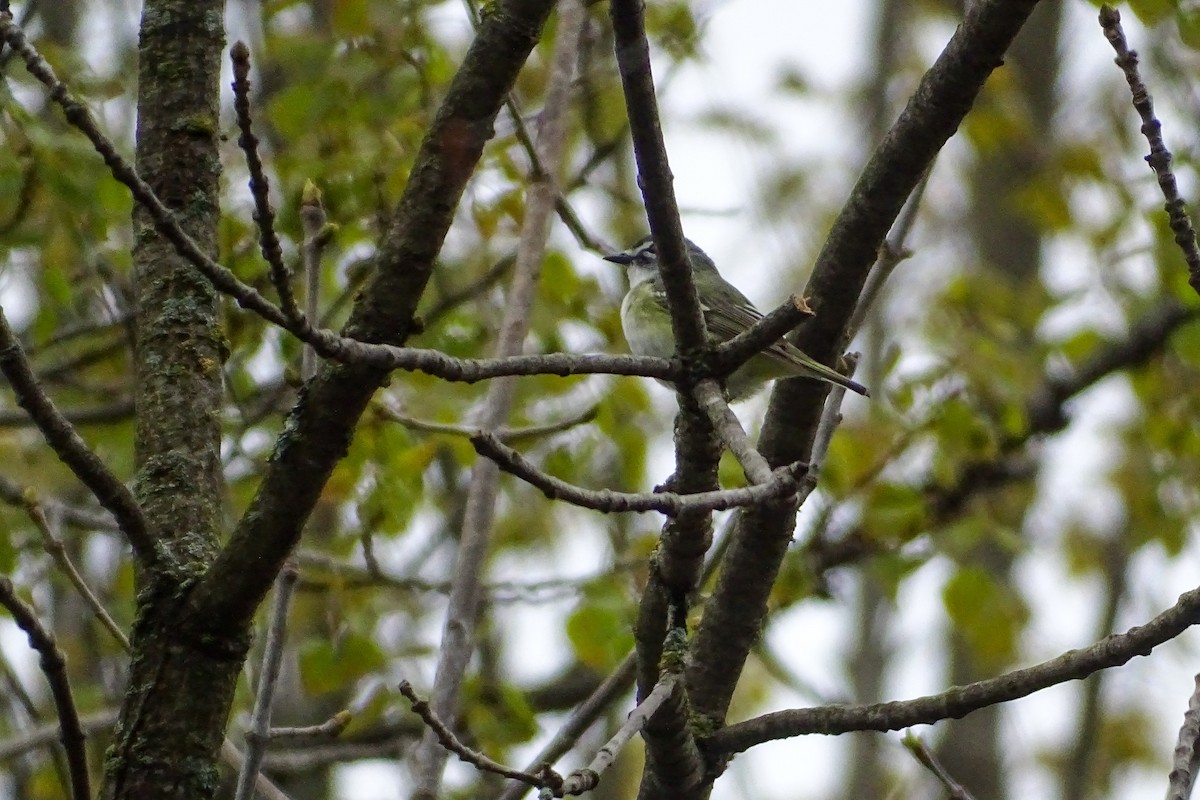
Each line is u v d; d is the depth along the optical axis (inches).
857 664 705.0
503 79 248.5
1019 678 266.5
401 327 249.8
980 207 764.0
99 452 478.6
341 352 219.3
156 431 272.7
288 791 538.3
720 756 300.2
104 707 492.4
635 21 244.1
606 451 501.0
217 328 285.1
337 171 420.2
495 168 446.0
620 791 571.5
